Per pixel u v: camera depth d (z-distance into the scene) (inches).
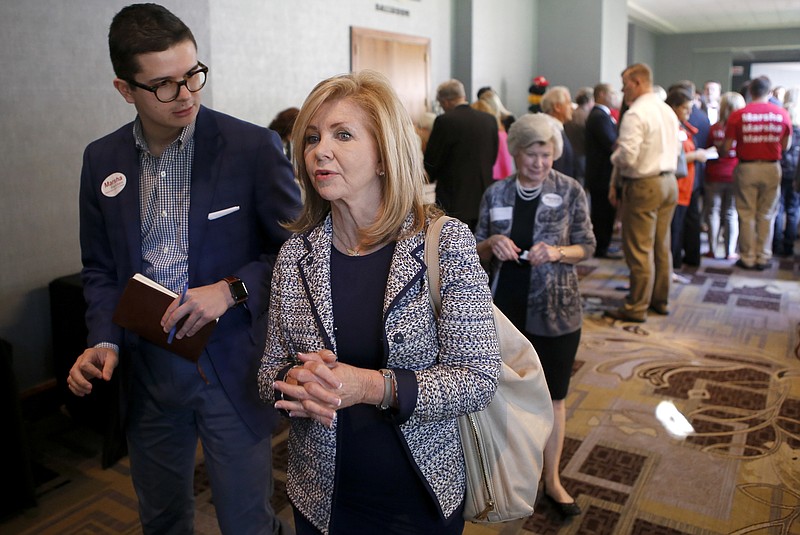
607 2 342.3
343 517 47.4
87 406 120.3
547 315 85.3
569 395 130.3
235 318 61.4
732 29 622.2
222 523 64.4
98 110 131.9
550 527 89.0
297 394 39.8
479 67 293.6
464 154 184.9
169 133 59.0
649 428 116.1
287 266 48.1
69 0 124.9
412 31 256.1
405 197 44.4
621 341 161.3
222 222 60.2
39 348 127.6
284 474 103.3
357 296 45.6
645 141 164.1
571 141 256.2
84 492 101.0
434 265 44.1
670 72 668.1
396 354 43.4
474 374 42.8
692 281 213.9
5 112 117.6
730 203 238.2
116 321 58.8
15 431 93.1
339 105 43.7
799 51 634.2
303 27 202.5
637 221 170.1
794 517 89.7
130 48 52.9
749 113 215.9
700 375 139.3
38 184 124.0
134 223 60.4
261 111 190.4
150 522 67.0
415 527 46.5
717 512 91.3
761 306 186.7
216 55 174.7
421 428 44.9
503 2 310.2
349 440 45.9
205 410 61.4
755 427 115.6
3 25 115.6
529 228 86.4
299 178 47.8
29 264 124.3
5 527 92.3
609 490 97.0
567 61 347.9
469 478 49.5
